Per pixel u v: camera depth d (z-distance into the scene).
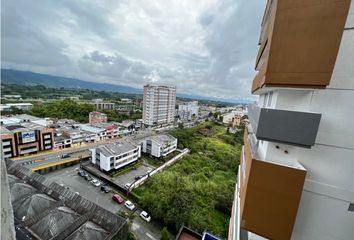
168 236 15.34
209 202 21.16
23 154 30.16
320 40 3.01
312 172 3.59
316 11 2.96
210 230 16.77
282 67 3.31
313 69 3.11
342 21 2.88
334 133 3.39
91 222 13.34
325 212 3.59
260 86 4.27
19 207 14.13
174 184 23.12
